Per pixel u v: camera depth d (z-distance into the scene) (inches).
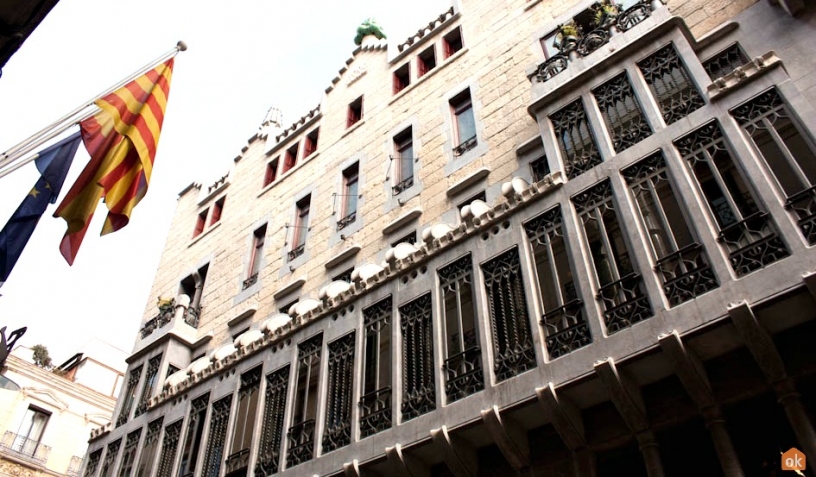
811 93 426.6
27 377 1227.2
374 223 714.2
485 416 385.1
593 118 472.4
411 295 493.0
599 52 511.8
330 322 546.3
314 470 463.5
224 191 1051.3
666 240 378.3
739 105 396.5
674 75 454.0
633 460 366.3
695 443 346.0
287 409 522.3
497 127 661.9
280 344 580.4
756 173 362.0
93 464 733.9
